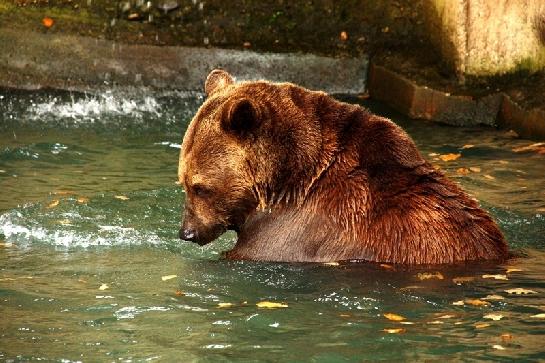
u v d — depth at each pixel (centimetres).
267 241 1194
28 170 1664
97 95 2147
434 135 1961
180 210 1459
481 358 909
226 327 1000
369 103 2184
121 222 1402
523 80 2059
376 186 1163
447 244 1151
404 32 2311
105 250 1284
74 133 1908
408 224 1152
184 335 981
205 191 1177
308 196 1174
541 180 1628
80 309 1062
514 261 1186
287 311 1042
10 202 1488
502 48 2073
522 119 1961
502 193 1552
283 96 1177
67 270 1202
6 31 2200
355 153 1166
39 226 1378
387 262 1149
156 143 1861
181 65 2214
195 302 1078
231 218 1198
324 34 2350
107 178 1627
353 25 2358
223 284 1134
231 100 1169
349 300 1069
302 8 2398
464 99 2048
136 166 1705
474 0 2072
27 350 947
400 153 1164
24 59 2184
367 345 945
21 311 1059
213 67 2222
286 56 2242
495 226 1203
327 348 939
